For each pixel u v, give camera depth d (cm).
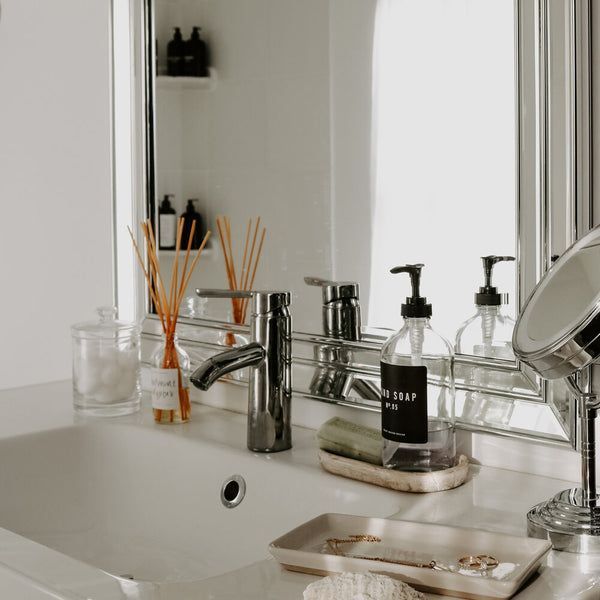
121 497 123
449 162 104
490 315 101
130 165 149
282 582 73
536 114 95
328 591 64
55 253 175
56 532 118
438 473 95
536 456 100
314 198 120
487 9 99
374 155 112
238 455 110
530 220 96
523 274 97
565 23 92
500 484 97
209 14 133
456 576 68
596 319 73
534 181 95
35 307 183
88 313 169
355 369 116
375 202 112
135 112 147
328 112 117
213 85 133
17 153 183
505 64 97
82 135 165
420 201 107
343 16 115
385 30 110
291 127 123
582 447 82
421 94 106
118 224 152
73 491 123
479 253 102
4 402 140
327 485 100
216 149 134
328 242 119
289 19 121
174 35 139
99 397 129
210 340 137
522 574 68
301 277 123
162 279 145
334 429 104
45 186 176
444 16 103
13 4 181
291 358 112
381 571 71
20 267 186
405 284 110
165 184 143
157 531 117
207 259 137
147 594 70
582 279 81
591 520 79
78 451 124
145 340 149
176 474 118
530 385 98
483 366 102
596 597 69
